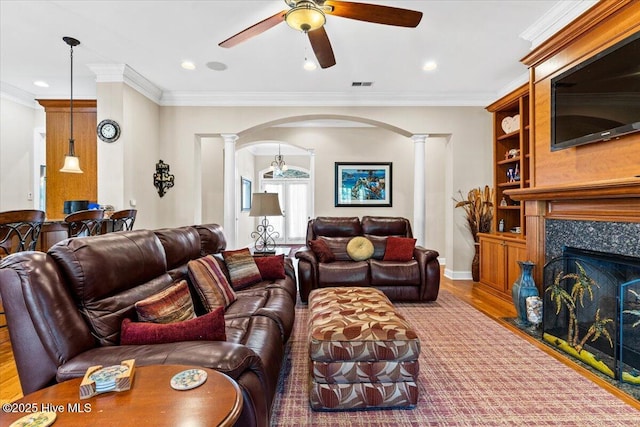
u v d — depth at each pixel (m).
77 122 4.54
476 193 4.77
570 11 2.60
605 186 2.10
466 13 2.72
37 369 1.17
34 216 2.36
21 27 2.99
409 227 4.42
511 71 3.98
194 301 2.27
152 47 3.37
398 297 3.75
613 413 1.76
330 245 4.24
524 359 2.38
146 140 4.42
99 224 3.13
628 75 2.04
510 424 1.68
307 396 1.96
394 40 3.20
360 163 6.59
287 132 6.64
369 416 1.76
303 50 3.42
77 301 1.33
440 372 2.20
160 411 0.87
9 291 1.19
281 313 2.14
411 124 4.91
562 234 2.78
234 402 0.93
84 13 2.75
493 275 4.15
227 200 4.90
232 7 2.67
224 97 4.79
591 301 2.43
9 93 4.71
